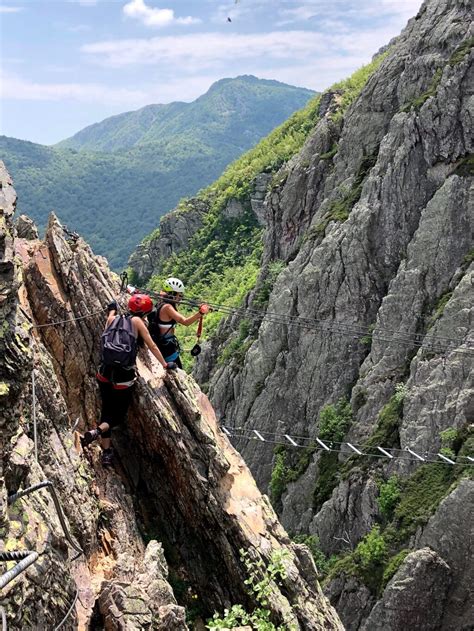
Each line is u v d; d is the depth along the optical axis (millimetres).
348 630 36906
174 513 11641
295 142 118188
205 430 11648
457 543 35531
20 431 8125
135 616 8422
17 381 7094
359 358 51188
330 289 53250
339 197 59938
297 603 11109
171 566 11195
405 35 64188
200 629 10758
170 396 11703
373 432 44875
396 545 37750
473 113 49562
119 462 11703
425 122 51281
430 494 38438
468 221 47750
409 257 49281
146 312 11180
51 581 7445
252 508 11734
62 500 9297
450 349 42281
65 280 11852
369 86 62594
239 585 11031
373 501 41312
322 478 47094
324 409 49281
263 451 53531
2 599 6359
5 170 8125
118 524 10383
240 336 65125
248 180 116250
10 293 6969
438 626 34844
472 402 39812
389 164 52875
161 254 120062
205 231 117062
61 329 11508
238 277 99188
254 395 56469
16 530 7062
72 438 10352
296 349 54375
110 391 10859
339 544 42750
